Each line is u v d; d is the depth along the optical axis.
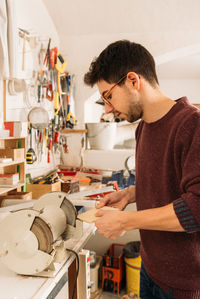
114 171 2.90
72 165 3.35
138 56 0.95
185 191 0.87
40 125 2.43
